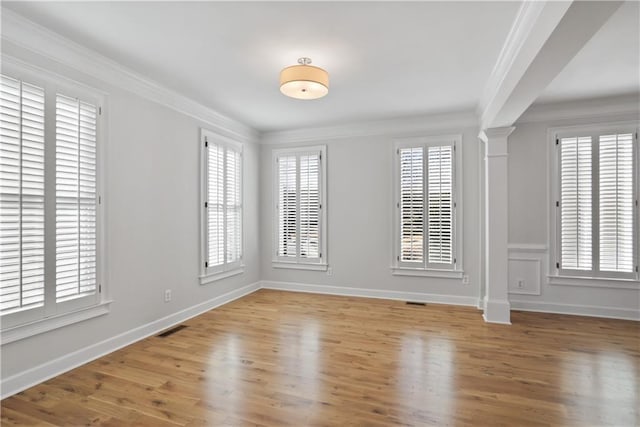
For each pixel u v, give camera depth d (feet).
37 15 7.39
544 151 13.89
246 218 16.98
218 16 7.42
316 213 17.21
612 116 13.05
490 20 7.52
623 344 10.45
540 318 13.09
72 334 8.87
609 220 13.10
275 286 18.07
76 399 7.38
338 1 6.86
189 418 6.70
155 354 9.74
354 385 7.96
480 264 14.56
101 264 9.59
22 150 7.68
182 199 12.73
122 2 6.89
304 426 6.43
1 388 7.39
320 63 9.78
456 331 11.62
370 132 16.29
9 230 7.47
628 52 9.05
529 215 14.14
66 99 8.65
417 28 7.89
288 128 17.30
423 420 6.62
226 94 12.42
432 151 15.26
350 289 16.70
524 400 7.32
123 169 10.28
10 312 7.48
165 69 10.23
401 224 15.79
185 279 12.92
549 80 8.32
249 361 9.27
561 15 5.61
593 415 6.79
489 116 11.96
